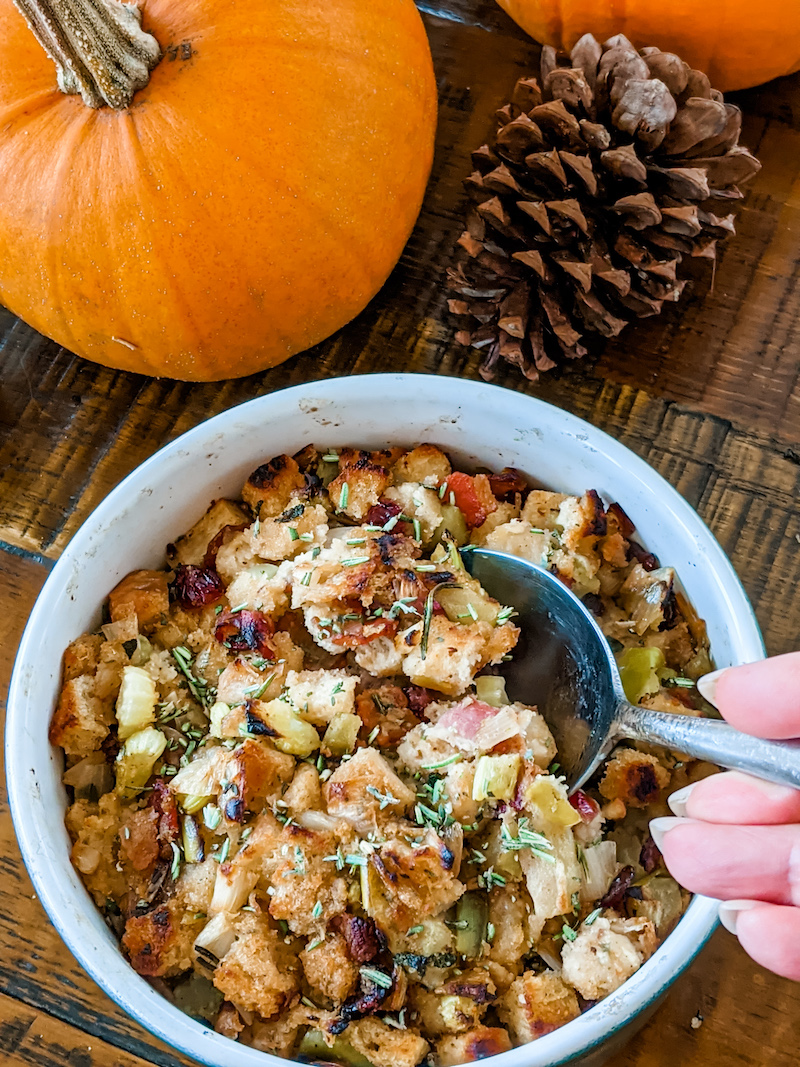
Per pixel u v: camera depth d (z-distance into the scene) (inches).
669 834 7.9
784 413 12.2
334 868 9.1
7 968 11.0
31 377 12.7
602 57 10.7
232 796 9.1
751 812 7.7
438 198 12.9
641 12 11.7
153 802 9.5
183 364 11.6
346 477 10.7
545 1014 8.7
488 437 10.7
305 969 8.9
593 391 12.4
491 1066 7.8
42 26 9.2
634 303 11.6
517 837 9.1
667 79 10.9
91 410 12.6
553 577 10.1
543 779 9.1
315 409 10.3
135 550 10.5
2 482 12.4
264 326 11.3
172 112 9.9
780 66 12.3
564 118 10.5
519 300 11.4
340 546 10.1
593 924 8.9
